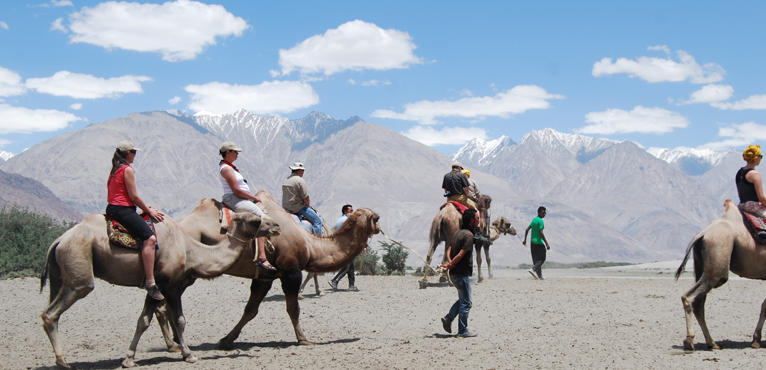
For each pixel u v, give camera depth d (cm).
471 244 1009
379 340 1000
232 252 891
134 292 1595
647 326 1097
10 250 1997
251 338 1045
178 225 893
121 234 804
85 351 941
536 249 2070
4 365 837
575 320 1167
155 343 1008
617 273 2667
